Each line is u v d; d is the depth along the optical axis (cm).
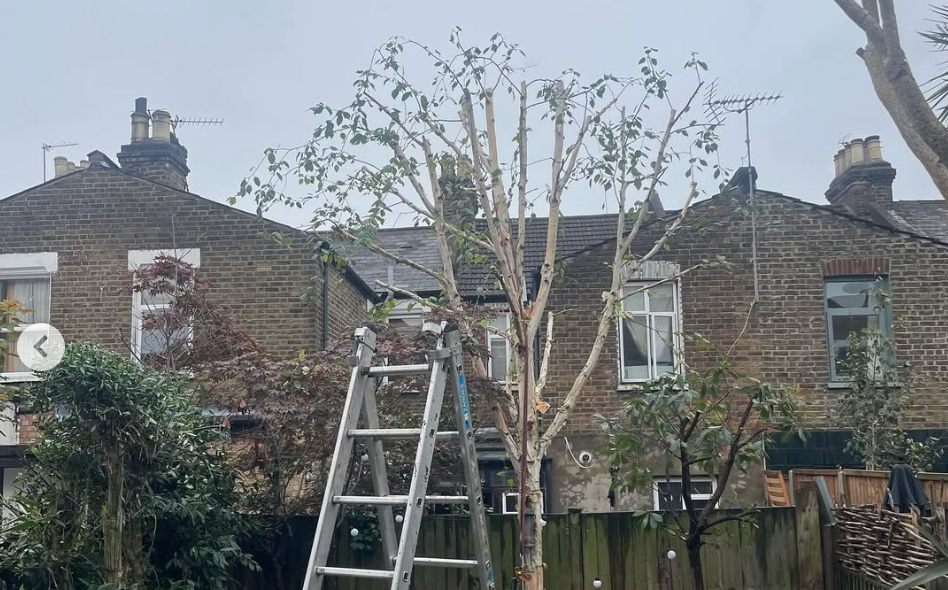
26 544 665
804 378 1331
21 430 1176
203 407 845
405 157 745
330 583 871
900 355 1343
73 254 1327
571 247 1502
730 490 1264
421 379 834
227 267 1310
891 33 462
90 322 1306
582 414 1310
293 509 873
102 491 696
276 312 1294
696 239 1355
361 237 735
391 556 556
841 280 1366
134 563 684
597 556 856
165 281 986
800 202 1367
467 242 759
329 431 804
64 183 1348
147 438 678
